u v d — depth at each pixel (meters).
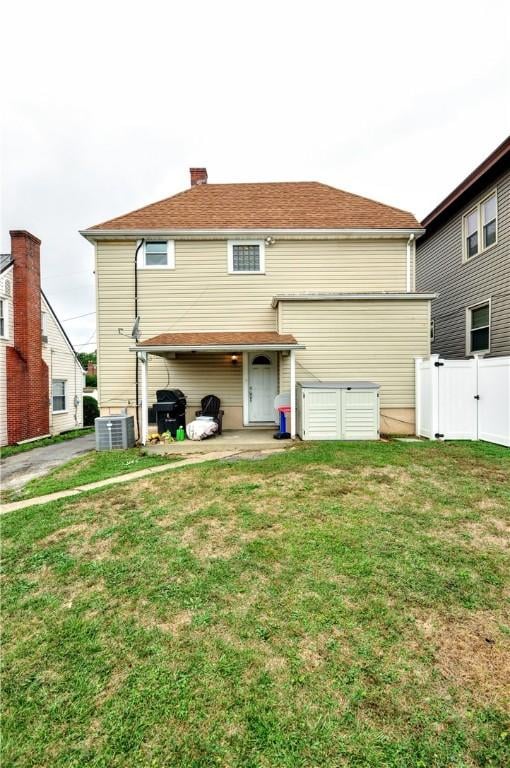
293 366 8.23
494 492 4.61
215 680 2.00
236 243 10.12
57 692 1.99
